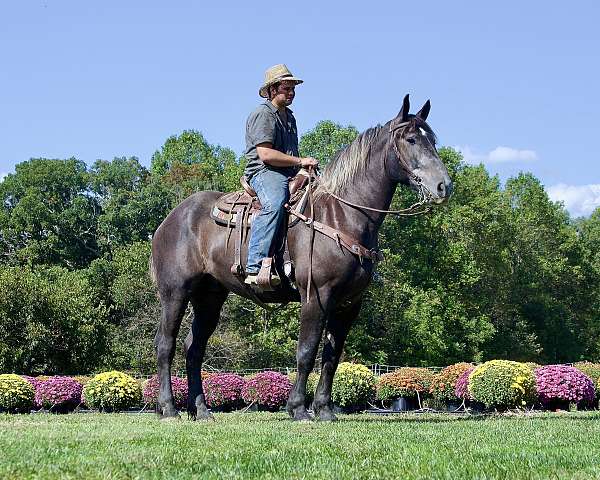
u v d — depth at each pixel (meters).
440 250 42.62
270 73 8.85
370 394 16.62
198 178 57.31
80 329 34.91
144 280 40.12
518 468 4.74
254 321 39.25
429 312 40.19
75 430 7.20
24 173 52.28
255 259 8.45
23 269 40.44
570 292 61.56
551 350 57.06
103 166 56.06
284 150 8.91
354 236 8.21
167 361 9.59
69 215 50.72
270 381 16.11
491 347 50.00
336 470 4.68
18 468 4.63
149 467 4.76
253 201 8.85
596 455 5.29
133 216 51.34
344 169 8.38
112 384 15.59
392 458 5.20
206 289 9.74
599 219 79.56
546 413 13.91
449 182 8.09
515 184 67.06
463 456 5.26
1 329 33.31
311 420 8.45
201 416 9.55
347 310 8.63
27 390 15.62
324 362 8.75
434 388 18.50
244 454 5.36
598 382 20.20
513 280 53.12
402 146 8.22
